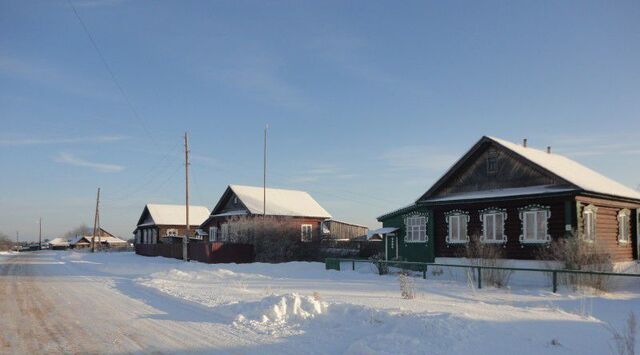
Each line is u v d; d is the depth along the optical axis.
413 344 8.69
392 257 34.69
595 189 23.56
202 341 9.73
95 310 14.04
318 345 9.23
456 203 27.55
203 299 15.75
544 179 24.81
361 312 11.51
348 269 31.17
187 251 41.59
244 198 50.06
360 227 56.53
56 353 9.02
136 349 9.21
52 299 16.73
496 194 25.91
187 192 40.75
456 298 16.95
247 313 12.31
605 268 20.42
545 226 24.30
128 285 21.56
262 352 8.79
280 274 27.95
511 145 27.55
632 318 9.27
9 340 10.11
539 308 13.19
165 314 13.09
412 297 16.09
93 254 65.19
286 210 50.62
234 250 39.34
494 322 10.26
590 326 10.24
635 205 27.83
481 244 24.59
